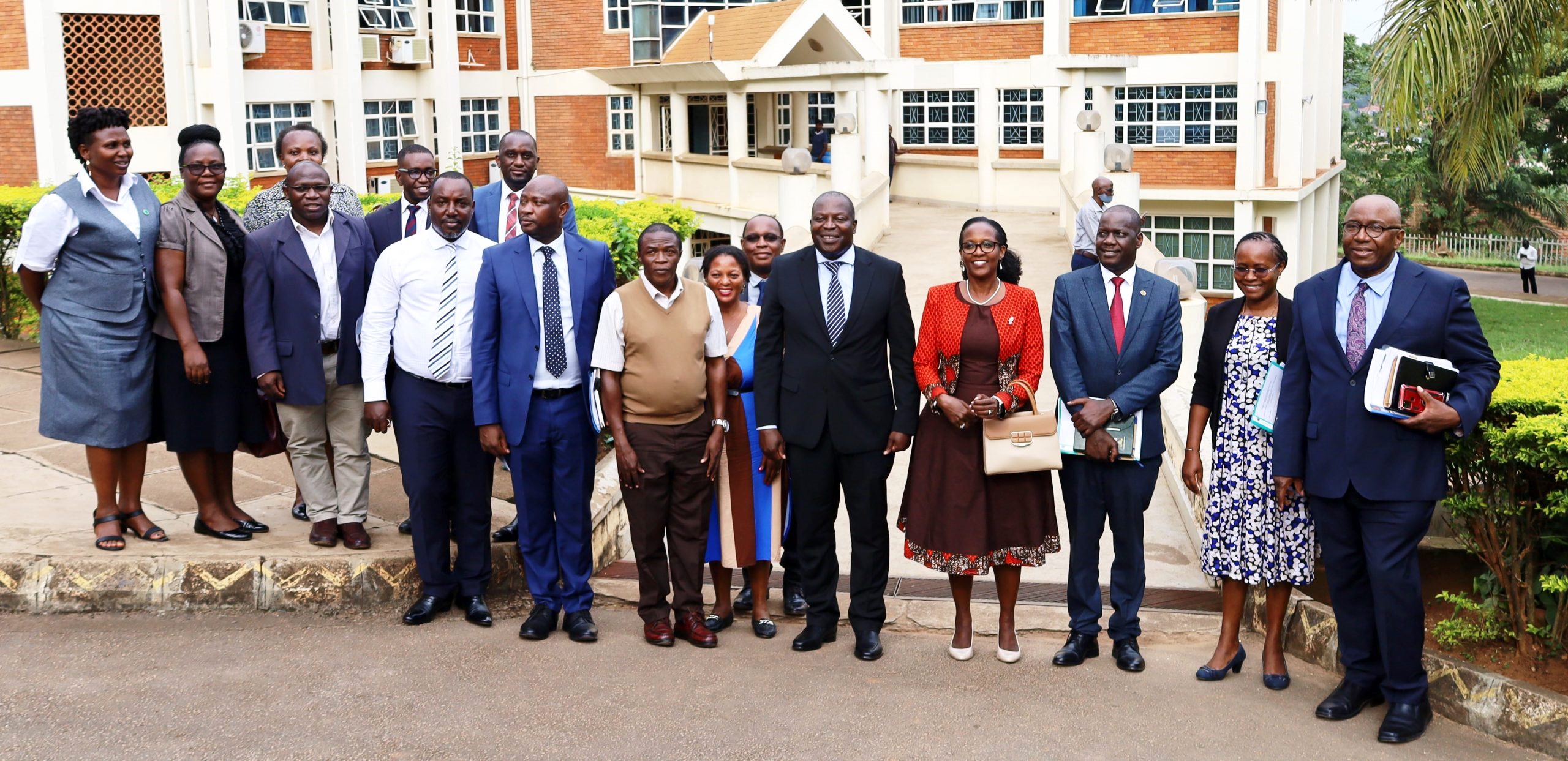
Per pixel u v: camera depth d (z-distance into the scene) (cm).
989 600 680
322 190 625
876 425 584
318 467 657
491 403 593
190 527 692
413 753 471
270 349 626
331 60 2448
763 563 626
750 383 614
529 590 658
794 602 664
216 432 648
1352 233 515
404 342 603
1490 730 512
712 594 695
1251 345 562
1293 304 544
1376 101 1289
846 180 1773
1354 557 527
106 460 638
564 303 594
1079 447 573
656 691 539
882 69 1928
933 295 581
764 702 529
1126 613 582
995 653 604
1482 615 573
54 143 2078
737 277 619
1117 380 573
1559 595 544
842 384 580
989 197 2383
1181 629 637
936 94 2817
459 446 618
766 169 1958
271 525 705
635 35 2650
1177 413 911
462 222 600
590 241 612
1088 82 2134
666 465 589
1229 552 564
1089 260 1210
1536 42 1290
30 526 679
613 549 757
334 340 640
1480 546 573
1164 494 852
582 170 2852
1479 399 505
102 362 623
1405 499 505
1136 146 2711
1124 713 525
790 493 634
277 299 624
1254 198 2592
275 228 625
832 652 601
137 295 626
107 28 2131
